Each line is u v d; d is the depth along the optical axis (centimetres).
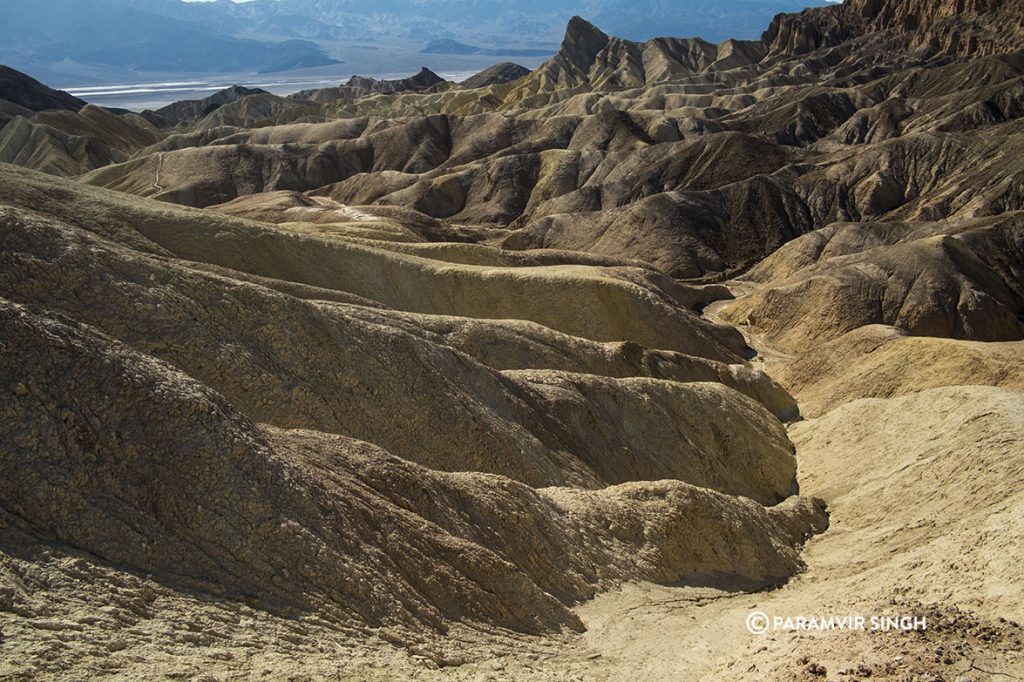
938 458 2862
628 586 2053
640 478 3250
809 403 4872
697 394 3862
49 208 4059
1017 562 1518
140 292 2427
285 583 1329
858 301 6981
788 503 3028
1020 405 2936
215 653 1085
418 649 1336
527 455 2823
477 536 1850
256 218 9056
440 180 14262
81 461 1330
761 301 7481
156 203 4884
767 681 1264
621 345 4491
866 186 11581
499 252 7025
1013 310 7294
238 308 2603
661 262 10400
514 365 3875
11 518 1185
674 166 13475
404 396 2705
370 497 1688
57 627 1000
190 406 1517
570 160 14650
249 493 1433
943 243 7412
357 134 17862
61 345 1471
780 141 16062
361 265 5019
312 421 2439
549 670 1440
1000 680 1103
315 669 1129
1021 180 10131
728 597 2189
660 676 1483
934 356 4434
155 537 1287
